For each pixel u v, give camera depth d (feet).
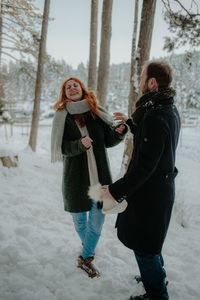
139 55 14.55
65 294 5.79
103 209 4.83
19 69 38.96
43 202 11.89
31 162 20.97
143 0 14.02
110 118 6.88
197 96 106.01
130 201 5.01
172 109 4.73
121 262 7.52
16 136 55.36
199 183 25.26
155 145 4.23
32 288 5.84
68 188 6.66
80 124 6.56
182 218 12.30
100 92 26.78
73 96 6.64
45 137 54.60
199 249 9.40
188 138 64.44
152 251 4.85
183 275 7.40
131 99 15.29
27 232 8.30
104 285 6.29
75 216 6.96
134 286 6.39
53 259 6.97
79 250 7.64
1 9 33.30
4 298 5.42
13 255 6.75
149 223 4.81
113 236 9.55
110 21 25.95
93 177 6.52
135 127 6.23
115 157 31.32
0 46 34.96
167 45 16.33
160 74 4.80
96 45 27.63
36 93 32.27
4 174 15.02
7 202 10.95
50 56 36.47
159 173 4.74
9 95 59.62
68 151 6.37
